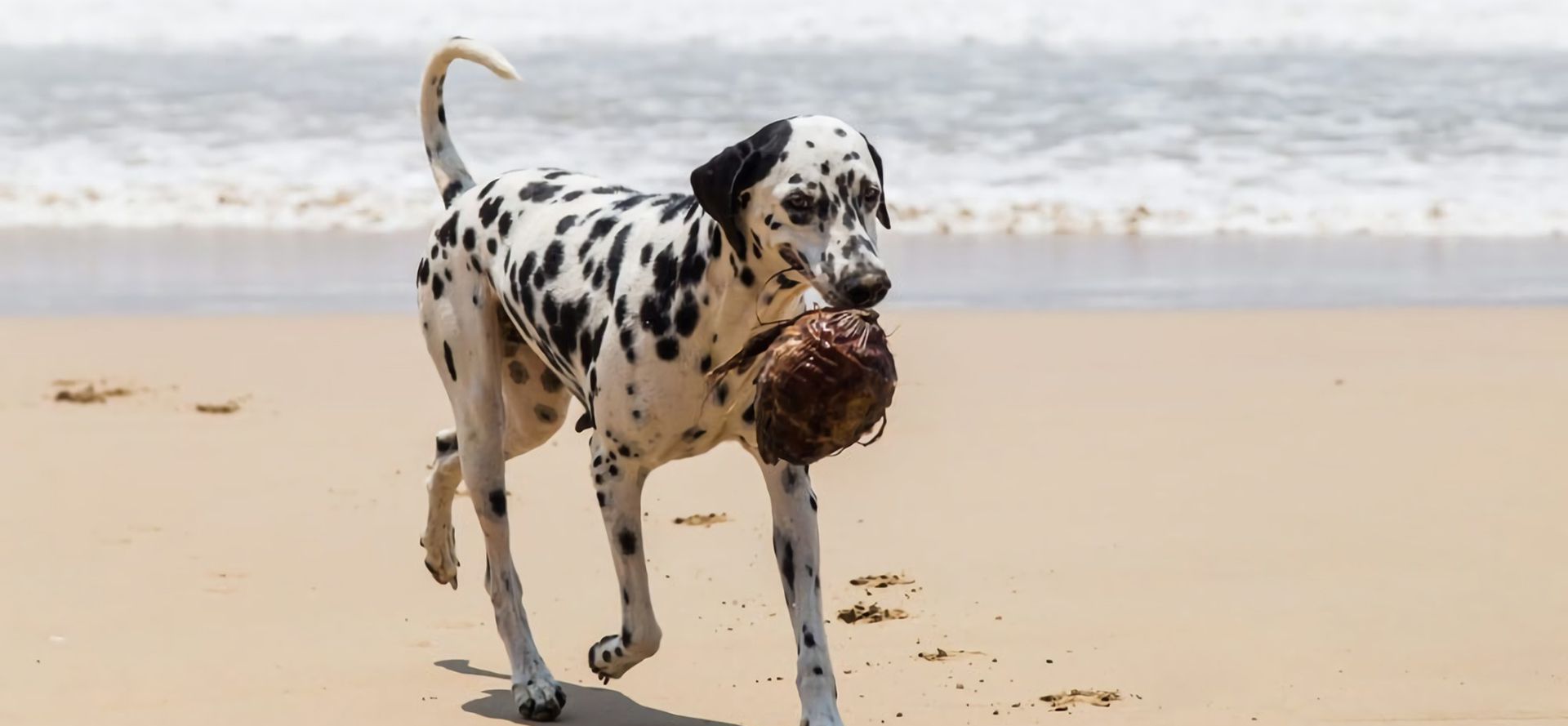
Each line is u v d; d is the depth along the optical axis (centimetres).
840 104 2491
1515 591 869
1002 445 1172
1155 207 2086
